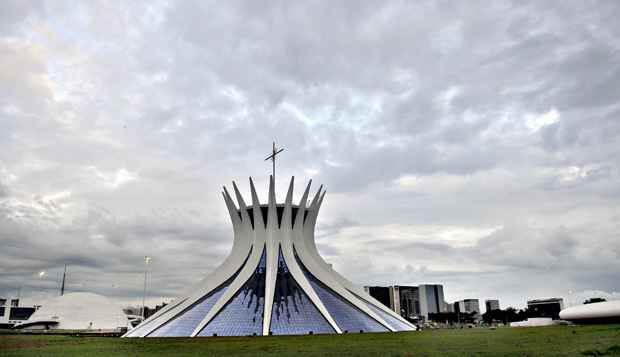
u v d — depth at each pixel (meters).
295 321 51.56
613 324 56.03
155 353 27.25
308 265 59.88
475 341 32.62
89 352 28.48
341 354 24.67
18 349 31.30
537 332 42.81
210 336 47.75
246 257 60.09
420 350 26.11
